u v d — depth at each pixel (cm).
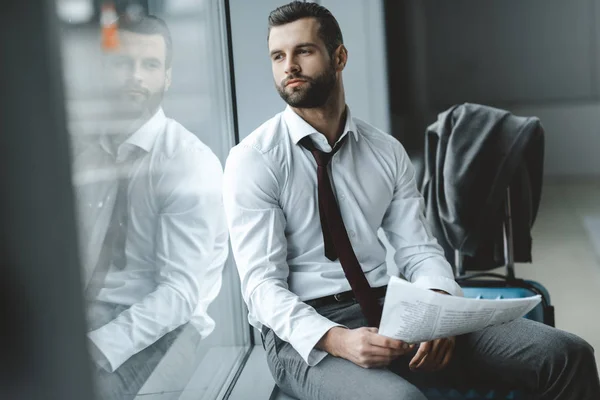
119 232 160
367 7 316
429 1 823
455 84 834
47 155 78
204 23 223
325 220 194
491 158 248
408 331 163
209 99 229
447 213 258
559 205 634
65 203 79
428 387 191
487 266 268
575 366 177
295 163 195
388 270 288
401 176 209
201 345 208
